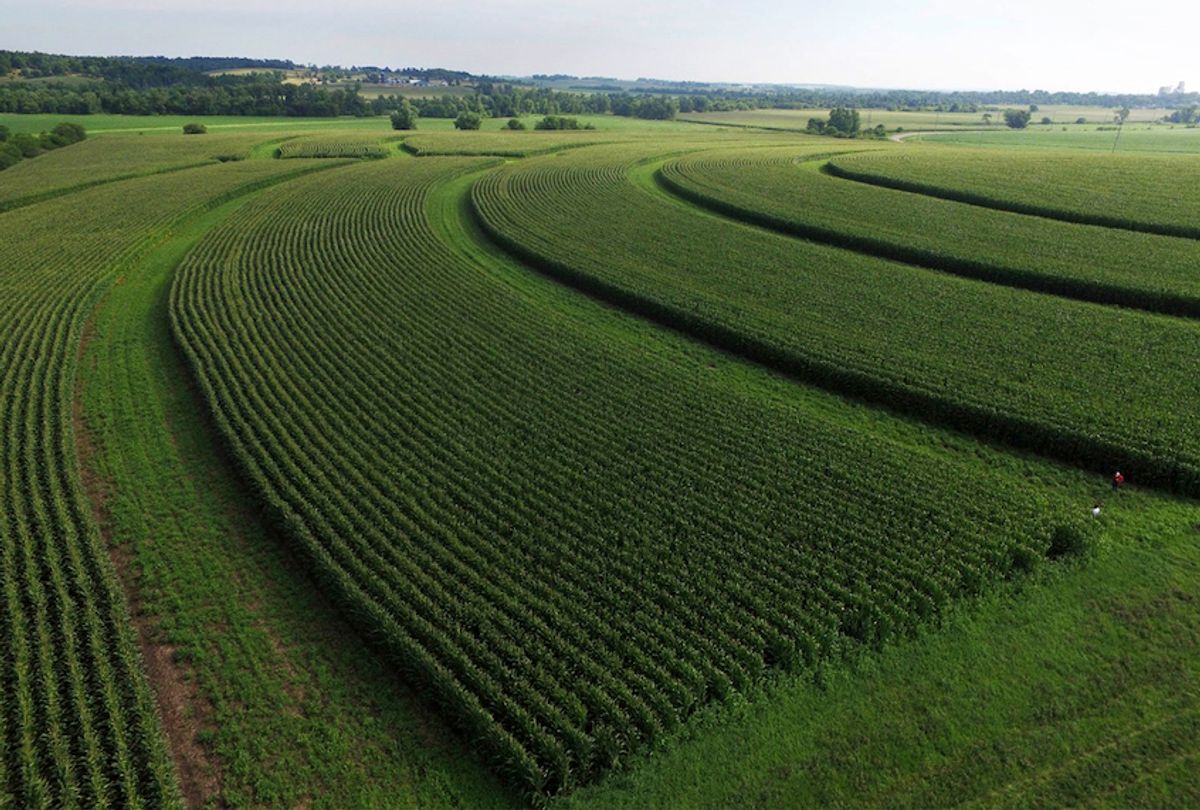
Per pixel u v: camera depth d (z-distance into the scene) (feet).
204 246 188.24
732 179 274.77
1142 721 57.52
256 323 137.18
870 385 110.73
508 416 103.55
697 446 95.71
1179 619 67.21
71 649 63.52
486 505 84.74
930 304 142.82
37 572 71.61
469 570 73.51
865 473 89.35
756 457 93.04
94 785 52.95
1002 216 211.61
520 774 54.24
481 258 184.14
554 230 201.05
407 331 133.18
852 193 248.32
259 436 97.04
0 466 89.51
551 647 65.31
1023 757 54.95
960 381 108.99
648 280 157.48
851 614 67.10
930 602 67.77
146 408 107.86
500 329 134.62
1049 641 65.10
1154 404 101.71
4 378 112.78
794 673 62.39
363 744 57.88
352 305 146.10
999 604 69.41
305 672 64.23
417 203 238.27
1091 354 118.52
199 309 143.23
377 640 66.13
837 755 55.47
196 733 58.70
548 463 92.43
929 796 52.49
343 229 205.57
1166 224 192.54
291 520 79.00
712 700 59.82
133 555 78.33
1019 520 79.61
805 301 145.07
